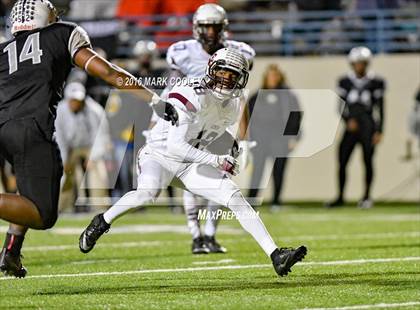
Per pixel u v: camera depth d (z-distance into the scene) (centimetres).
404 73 4278
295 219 3300
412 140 4225
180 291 1560
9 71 1435
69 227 3011
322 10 4431
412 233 2700
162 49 4303
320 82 4328
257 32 4569
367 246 2330
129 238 2655
